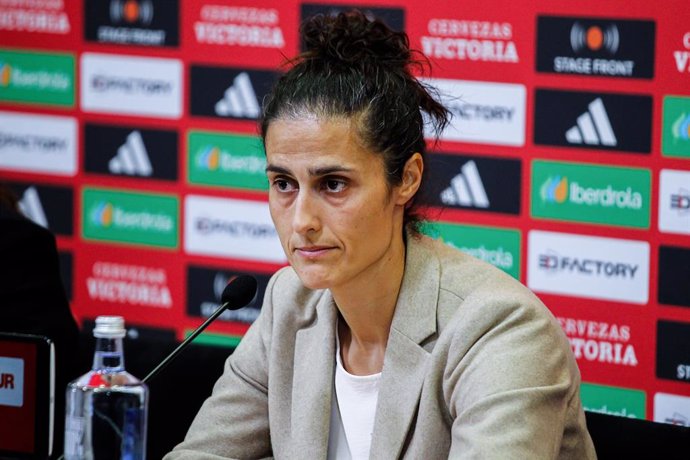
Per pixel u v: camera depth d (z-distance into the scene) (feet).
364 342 20.25
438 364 18.97
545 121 30.50
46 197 37.50
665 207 29.50
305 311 21.18
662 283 29.78
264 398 21.83
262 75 34.04
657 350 30.04
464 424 17.74
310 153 17.83
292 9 33.40
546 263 30.99
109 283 37.04
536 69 30.42
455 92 31.35
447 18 31.24
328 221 18.03
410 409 19.10
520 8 30.37
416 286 19.62
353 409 20.03
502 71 30.78
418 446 18.99
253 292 20.48
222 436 21.57
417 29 31.65
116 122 36.27
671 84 29.01
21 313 26.48
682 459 21.67
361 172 17.97
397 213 19.33
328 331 20.53
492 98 30.99
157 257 36.24
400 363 19.42
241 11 34.09
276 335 21.30
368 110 17.98
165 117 35.58
